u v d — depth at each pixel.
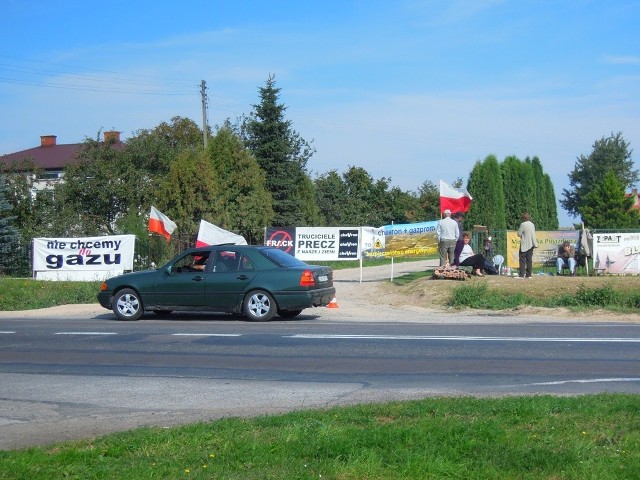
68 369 11.27
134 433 7.00
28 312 20.50
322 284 16.92
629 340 13.15
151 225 27.59
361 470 5.59
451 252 22.88
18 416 8.50
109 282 17.44
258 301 16.52
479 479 5.43
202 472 5.66
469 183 33.03
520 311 18.52
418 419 7.14
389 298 21.64
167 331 15.03
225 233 27.52
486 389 9.27
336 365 11.12
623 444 6.12
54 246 27.62
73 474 5.73
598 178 76.88
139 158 44.69
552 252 25.03
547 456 5.75
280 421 7.17
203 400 9.07
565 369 10.47
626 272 24.11
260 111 46.28
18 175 40.25
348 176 61.34
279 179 45.75
